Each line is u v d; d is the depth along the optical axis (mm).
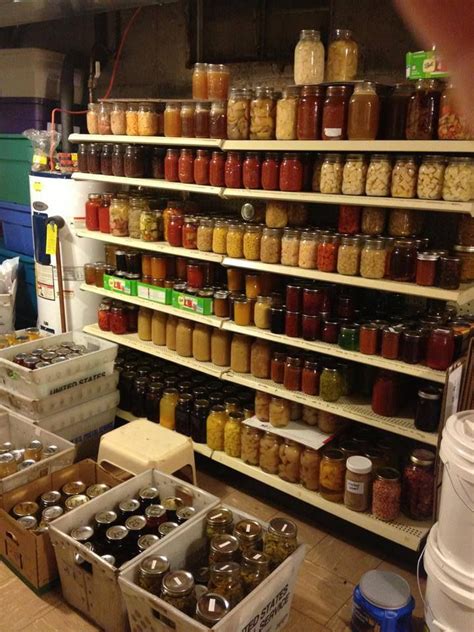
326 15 2680
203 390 3010
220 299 2771
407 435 2203
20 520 2195
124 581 1767
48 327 3676
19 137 3973
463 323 2277
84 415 3051
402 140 2020
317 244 2354
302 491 2504
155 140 2750
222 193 2555
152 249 2943
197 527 2057
